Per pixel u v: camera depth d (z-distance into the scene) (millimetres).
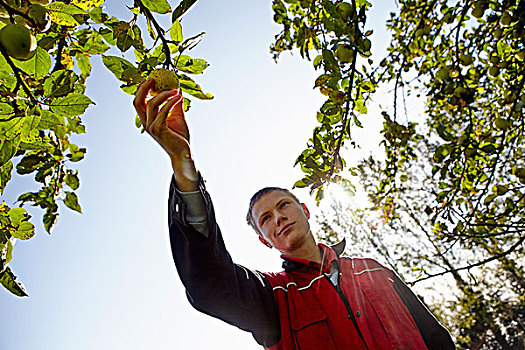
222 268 1481
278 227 2004
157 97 1193
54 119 1276
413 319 1818
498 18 2705
